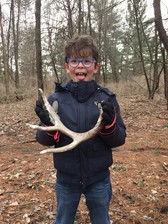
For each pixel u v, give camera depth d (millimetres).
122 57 30703
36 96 17625
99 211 2531
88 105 2398
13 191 4676
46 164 5719
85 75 2457
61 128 2191
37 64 11992
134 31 20750
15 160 6105
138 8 16391
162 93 18375
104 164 2443
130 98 16078
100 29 22594
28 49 27516
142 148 6777
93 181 2443
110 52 26141
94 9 18781
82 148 2369
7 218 3951
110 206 4168
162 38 8688
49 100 2457
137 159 5879
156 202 4266
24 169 5527
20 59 29859
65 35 13508
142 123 9633
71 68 2451
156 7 8602
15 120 11109
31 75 25469
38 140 2490
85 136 2166
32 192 4633
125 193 4488
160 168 5438
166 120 10055
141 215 3986
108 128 2234
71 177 2439
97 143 2387
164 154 6363
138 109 12352
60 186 2523
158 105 13328
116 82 22953
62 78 17594
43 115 2225
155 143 7141
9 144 7816
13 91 19062
